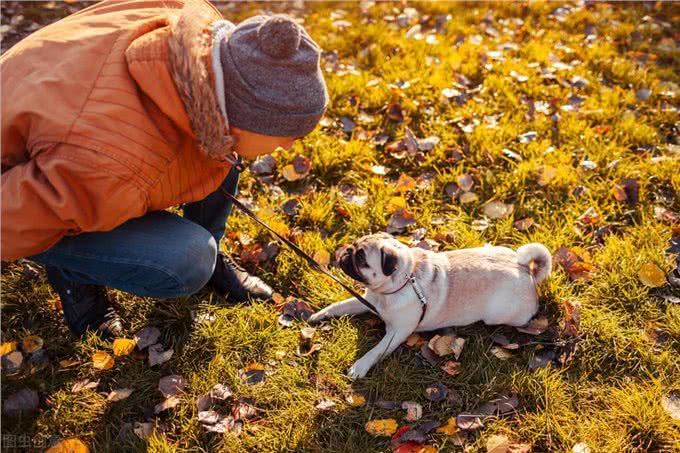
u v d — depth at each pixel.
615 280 3.03
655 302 2.97
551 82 4.70
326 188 3.70
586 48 5.11
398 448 2.36
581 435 2.41
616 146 4.02
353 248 2.68
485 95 4.48
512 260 2.88
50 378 2.60
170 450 2.33
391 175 3.83
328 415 2.51
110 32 2.02
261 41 1.80
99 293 2.80
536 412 2.52
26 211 1.90
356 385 2.62
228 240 3.25
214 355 2.72
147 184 1.99
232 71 1.83
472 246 3.26
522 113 4.29
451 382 2.63
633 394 2.54
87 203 1.95
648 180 3.65
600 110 4.30
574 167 3.87
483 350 2.75
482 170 3.80
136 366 2.65
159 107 1.93
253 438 2.40
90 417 2.46
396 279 2.65
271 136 1.95
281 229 3.30
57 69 1.92
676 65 4.99
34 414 2.45
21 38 4.93
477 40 5.27
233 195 2.89
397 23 5.59
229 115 1.89
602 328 2.82
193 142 2.13
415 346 2.81
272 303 2.99
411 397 2.58
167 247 2.33
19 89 1.93
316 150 3.87
